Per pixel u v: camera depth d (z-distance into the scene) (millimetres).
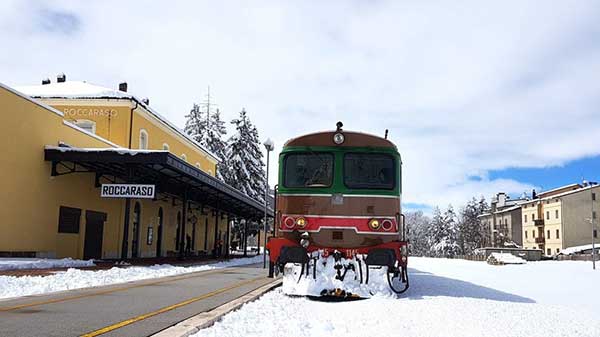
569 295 18047
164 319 8070
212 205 43188
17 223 21438
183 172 25531
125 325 7465
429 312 9633
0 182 20438
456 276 26078
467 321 8703
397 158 12891
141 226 33906
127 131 34000
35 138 22656
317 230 12438
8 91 20891
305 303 11000
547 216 86875
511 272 34688
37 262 18969
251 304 10422
